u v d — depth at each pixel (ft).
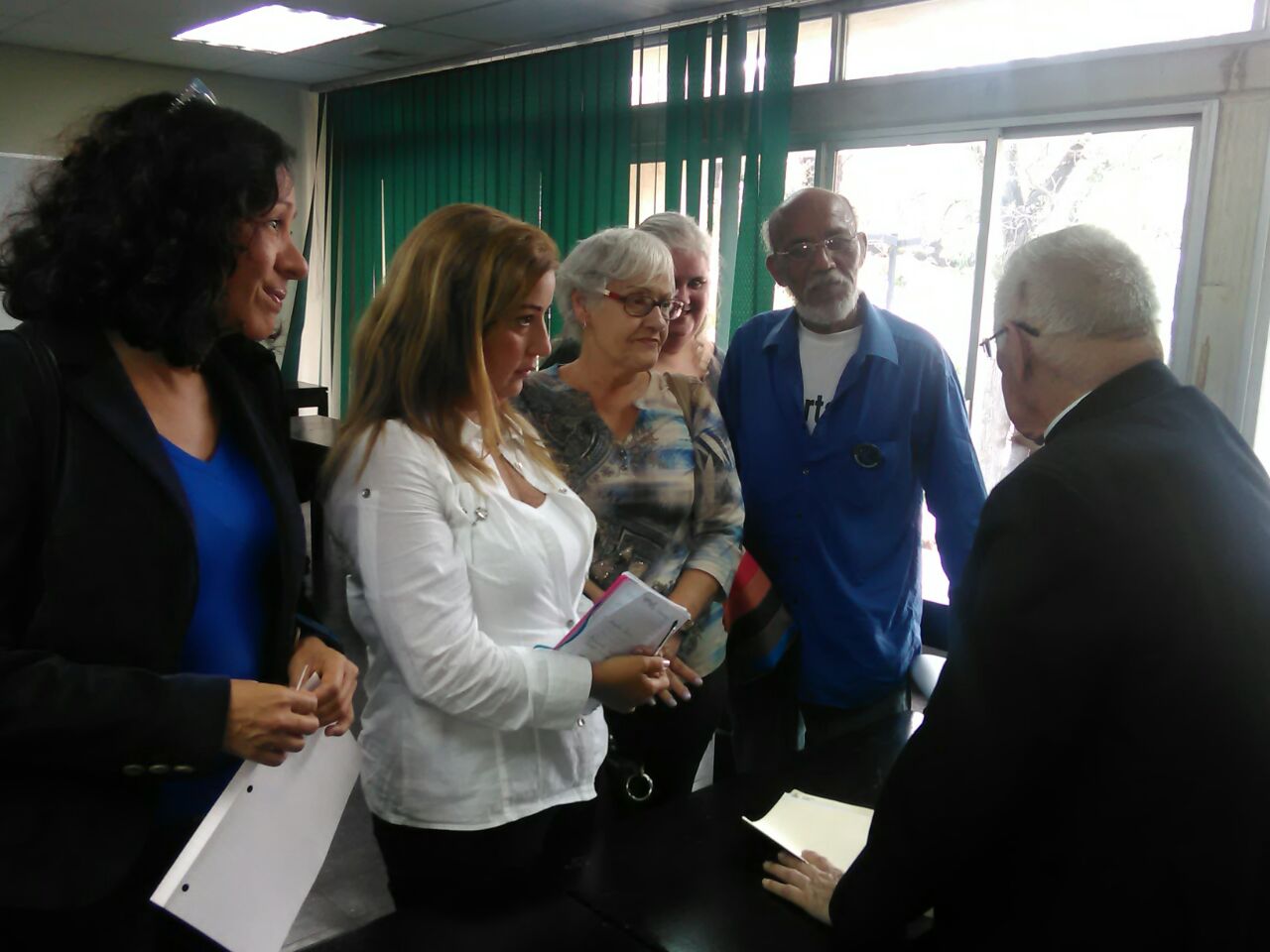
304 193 23.08
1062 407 3.36
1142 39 10.72
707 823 4.10
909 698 6.93
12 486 2.61
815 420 6.51
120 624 2.82
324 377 23.48
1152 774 2.71
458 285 3.85
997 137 12.02
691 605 5.41
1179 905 2.70
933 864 2.94
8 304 2.90
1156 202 10.96
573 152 16.92
